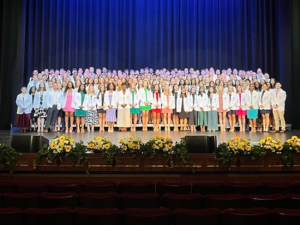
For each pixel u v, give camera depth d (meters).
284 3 12.91
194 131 10.55
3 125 11.89
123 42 13.15
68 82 10.51
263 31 13.28
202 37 13.26
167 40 13.22
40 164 5.17
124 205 3.57
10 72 12.11
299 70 12.28
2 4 12.33
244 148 5.17
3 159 5.09
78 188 4.18
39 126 10.34
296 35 12.34
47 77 11.41
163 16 13.22
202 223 2.95
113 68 13.16
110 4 13.09
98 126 11.14
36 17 12.97
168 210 3.08
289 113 12.74
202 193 4.20
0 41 12.34
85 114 10.40
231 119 10.74
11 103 12.05
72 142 5.25
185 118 10.62
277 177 5.25
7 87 12.03
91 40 13.14
